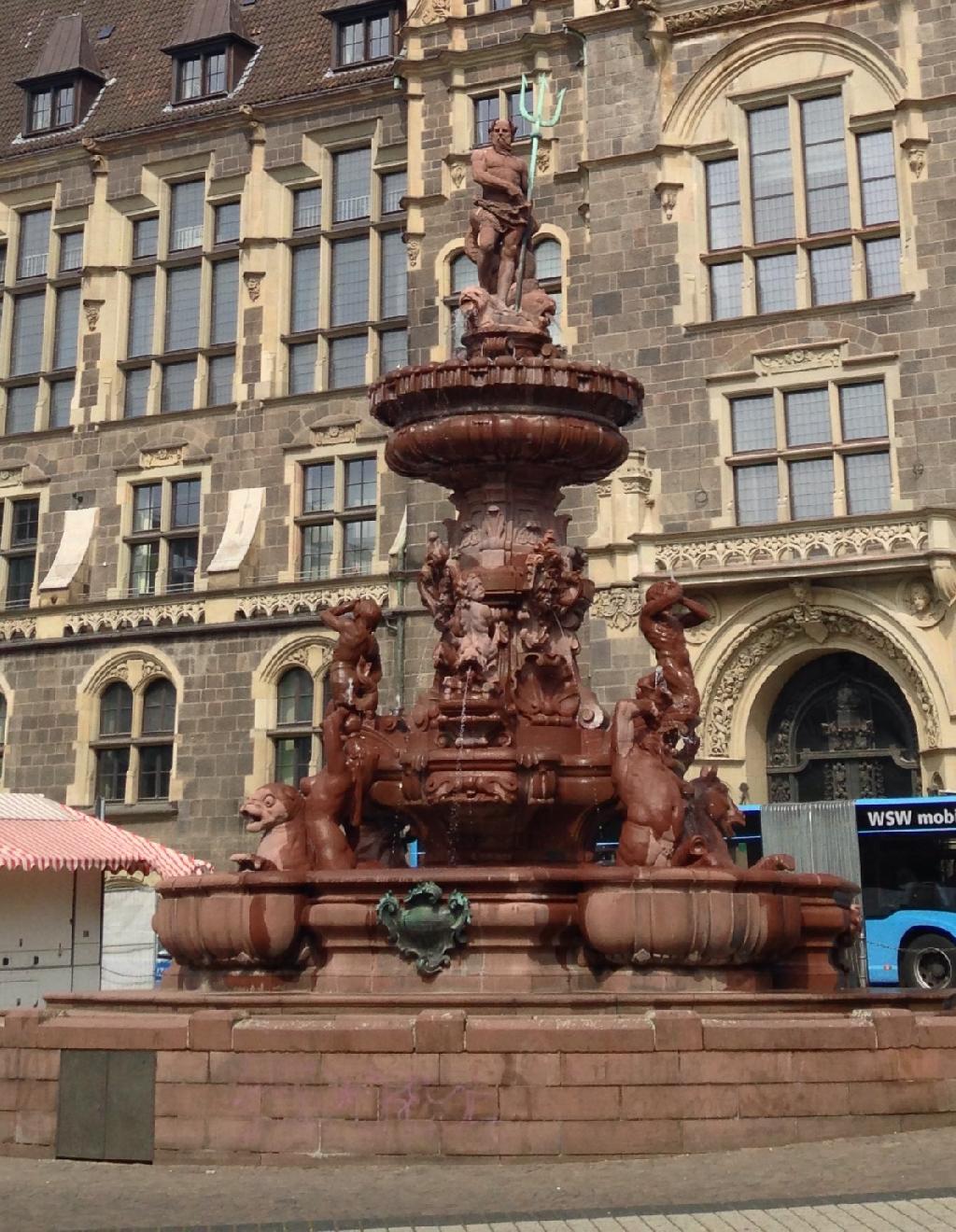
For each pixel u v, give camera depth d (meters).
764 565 29.56
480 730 15.98
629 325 33.12
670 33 33.56
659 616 16.31
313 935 14.40
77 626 38.91
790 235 32.44
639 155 33.53
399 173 38.97
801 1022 11.54
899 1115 11.62
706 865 14.59
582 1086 10.95
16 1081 11.91
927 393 30.53
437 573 17.23
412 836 17.81
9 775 38.94
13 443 41.94
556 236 35.38
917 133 31.23
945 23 31.33
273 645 36.50
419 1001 12.34
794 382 31.62
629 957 13.57
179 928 14.71
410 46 37.59
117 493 40.28
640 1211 8.98
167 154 41.44
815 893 15.27
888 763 30.58
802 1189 9.63
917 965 25.94
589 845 16.19
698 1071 11.11
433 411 16.92
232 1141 11.15
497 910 13.84
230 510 38.69
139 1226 8.92
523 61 36.34
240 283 39.94
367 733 16.19
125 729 38.19
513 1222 8.81
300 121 39.94
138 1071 11.47
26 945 25.69
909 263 31.08
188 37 42.66
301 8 43.19
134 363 41.00
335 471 37.97
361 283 39.03
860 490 31.05
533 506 17.59
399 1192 9.89
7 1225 9.11
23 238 43.19
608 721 16.83
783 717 31.58
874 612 29.23
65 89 44.34
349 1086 11.05
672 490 32.16
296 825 15.38
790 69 32.72
